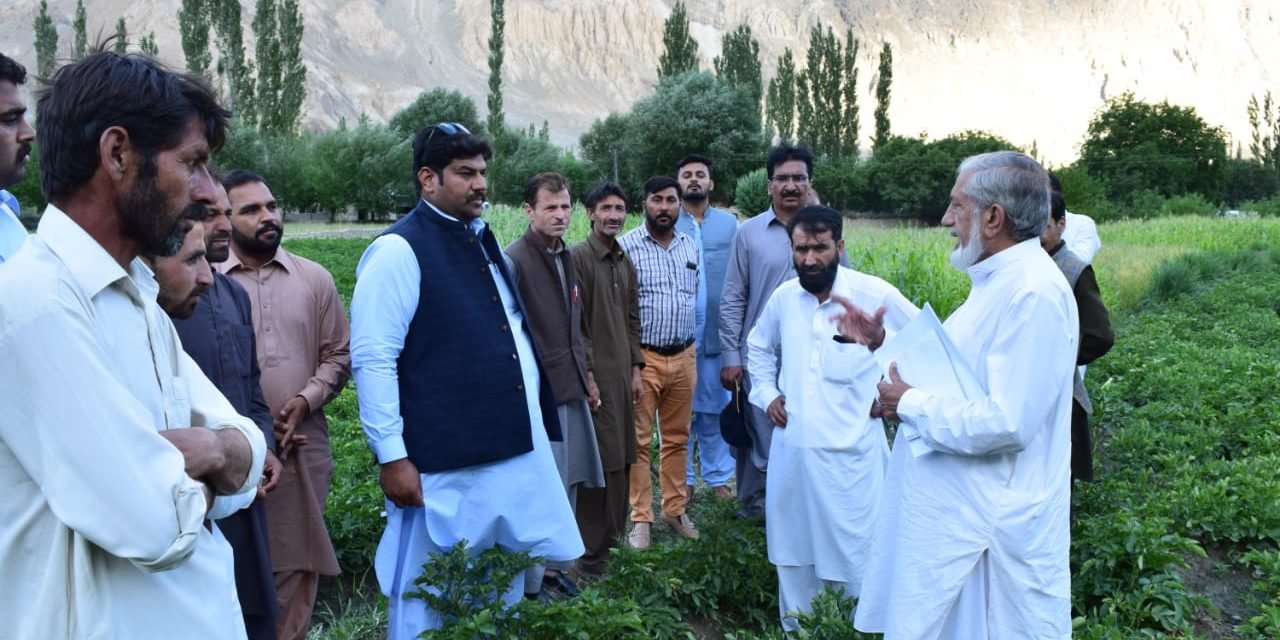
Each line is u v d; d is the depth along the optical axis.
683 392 6.53
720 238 7.34
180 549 1.83
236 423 2.18
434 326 3.92
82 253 1.87
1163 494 6.53
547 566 5.27
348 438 7.94
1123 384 9.56
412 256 3.89
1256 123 93.38
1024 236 3.30
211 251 3.52
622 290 5.91
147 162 1.91
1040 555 3.22
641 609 4.45
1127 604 4.94
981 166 3.33
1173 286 18.70
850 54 90.62
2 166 3.16
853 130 91.25
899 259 12.35
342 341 4.51
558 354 5.33
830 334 4.70
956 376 3.29
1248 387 9.46
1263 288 18.56
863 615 3.62
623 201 5.86
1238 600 5.52
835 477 4.65
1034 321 3.13
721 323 6.32
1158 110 76.00
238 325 3.63
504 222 22.14
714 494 7.09
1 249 3.20
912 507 3.38
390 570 4.09
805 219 4.67
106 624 1.82
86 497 1.75
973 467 3.26
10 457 1.79
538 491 4.11
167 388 2.07
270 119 72.19
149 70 1.94
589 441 5.46
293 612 4.21
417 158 4.01
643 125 63.56
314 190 60.47
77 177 1.89
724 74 88.69
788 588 4.86
